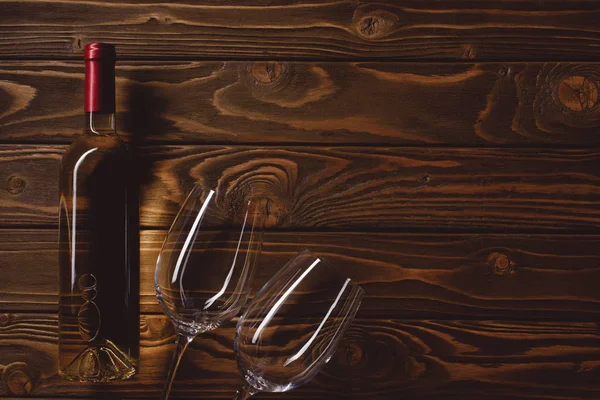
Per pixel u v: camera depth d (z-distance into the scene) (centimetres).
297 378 82
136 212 99
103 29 100
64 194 94
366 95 100
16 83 100
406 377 100
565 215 100
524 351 100
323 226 100
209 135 100
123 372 94
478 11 100
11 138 100
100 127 95
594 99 100
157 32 99
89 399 100
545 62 100
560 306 100
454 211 100
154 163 100
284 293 83
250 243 88
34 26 99
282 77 100
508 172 100
